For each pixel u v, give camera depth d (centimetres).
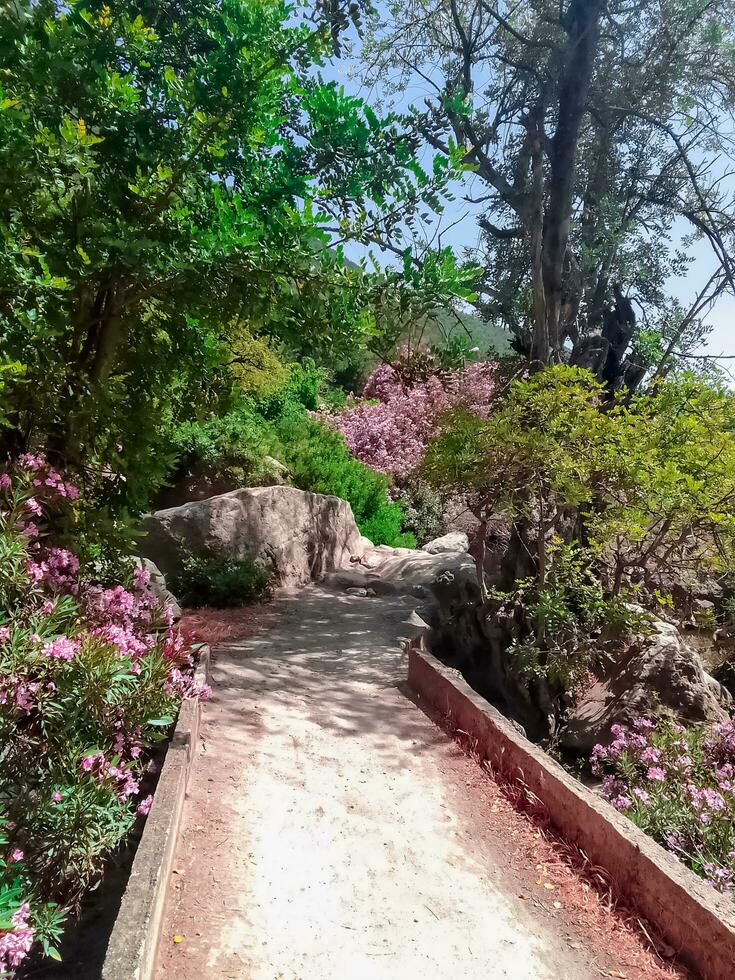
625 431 754
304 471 1250
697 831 477
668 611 1042
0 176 282
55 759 283
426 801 420
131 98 320
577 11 1076
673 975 289
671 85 1208
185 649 411
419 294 329
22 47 301
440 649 895
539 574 830
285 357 391
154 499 1086
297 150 355
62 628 321
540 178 1120
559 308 1149
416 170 336
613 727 664
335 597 909
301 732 488
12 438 353
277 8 356
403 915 317
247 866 335
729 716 798
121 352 388
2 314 287
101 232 314
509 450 793
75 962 279
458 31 1153
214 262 319
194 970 268
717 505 728
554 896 340
